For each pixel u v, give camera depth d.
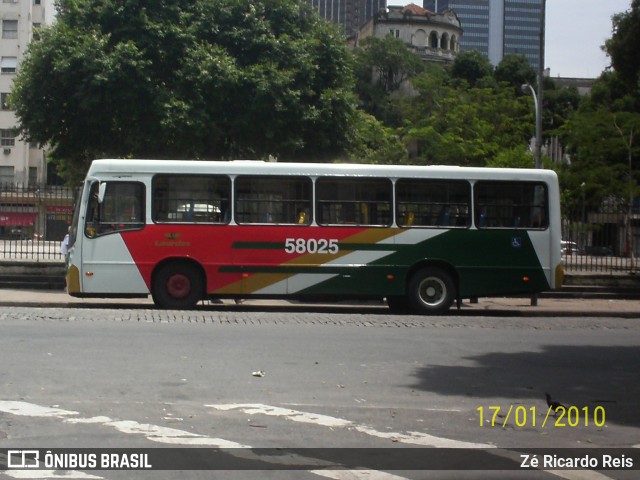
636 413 9.48
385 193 19.73
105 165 19.14
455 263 19.78
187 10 26.44
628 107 41.94
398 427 8.47
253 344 13.55
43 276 25.44
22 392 9.55
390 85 75.62
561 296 26.30
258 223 19.39
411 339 14.79
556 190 20.20
